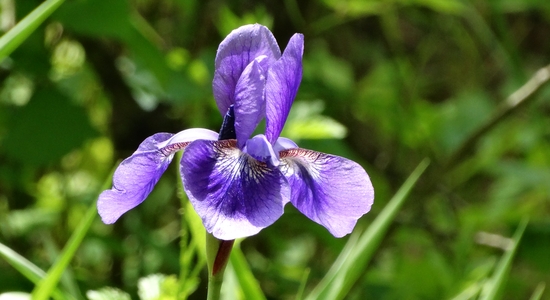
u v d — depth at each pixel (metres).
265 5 0.63
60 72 0.55
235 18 0.55
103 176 0.63
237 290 0.35
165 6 0.64
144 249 0.55
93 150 0.63
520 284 0.63
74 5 0.44
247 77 0.27
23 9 0.46
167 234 0.63
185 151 0.26
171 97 0.48
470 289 0.42
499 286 0.34
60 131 0.49
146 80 0.50
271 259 0.66
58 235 0.58
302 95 0.63
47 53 0.50
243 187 0.26
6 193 0.57
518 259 0.64
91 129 0.50
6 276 0.45
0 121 0.53
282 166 0.28
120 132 0.59
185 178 0.26
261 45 0.29
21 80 0.55
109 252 0.58
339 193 0.28
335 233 0.27
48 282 0.31
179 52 0.53
